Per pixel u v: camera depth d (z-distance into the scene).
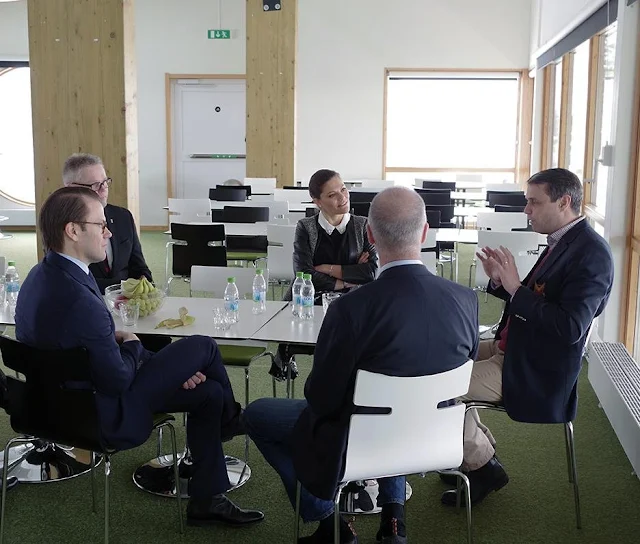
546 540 2.99
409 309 2.28
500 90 12.73
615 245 5.19
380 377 2.26
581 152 9.14
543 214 3.01
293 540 2.95
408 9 12.55
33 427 2.78
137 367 2.82
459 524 3.11
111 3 6.20
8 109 12.73
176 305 3.71
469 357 2.45
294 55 10.45
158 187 12.91
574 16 8.71
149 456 3.71
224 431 3.14
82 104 6.32
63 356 2.58
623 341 5.20
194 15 12.54
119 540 2.96
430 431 2.40
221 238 5.95
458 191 11.55
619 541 2.99
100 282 4.04
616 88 5.12
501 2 12.41
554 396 2.92
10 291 3.65
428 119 12.91
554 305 2.83
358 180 12.44
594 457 3.79
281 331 3.20
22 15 12.42
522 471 3.62
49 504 3.25
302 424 2.51
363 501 3.23
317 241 4.18
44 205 2.69
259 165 10.68
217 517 3.04
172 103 12.80
